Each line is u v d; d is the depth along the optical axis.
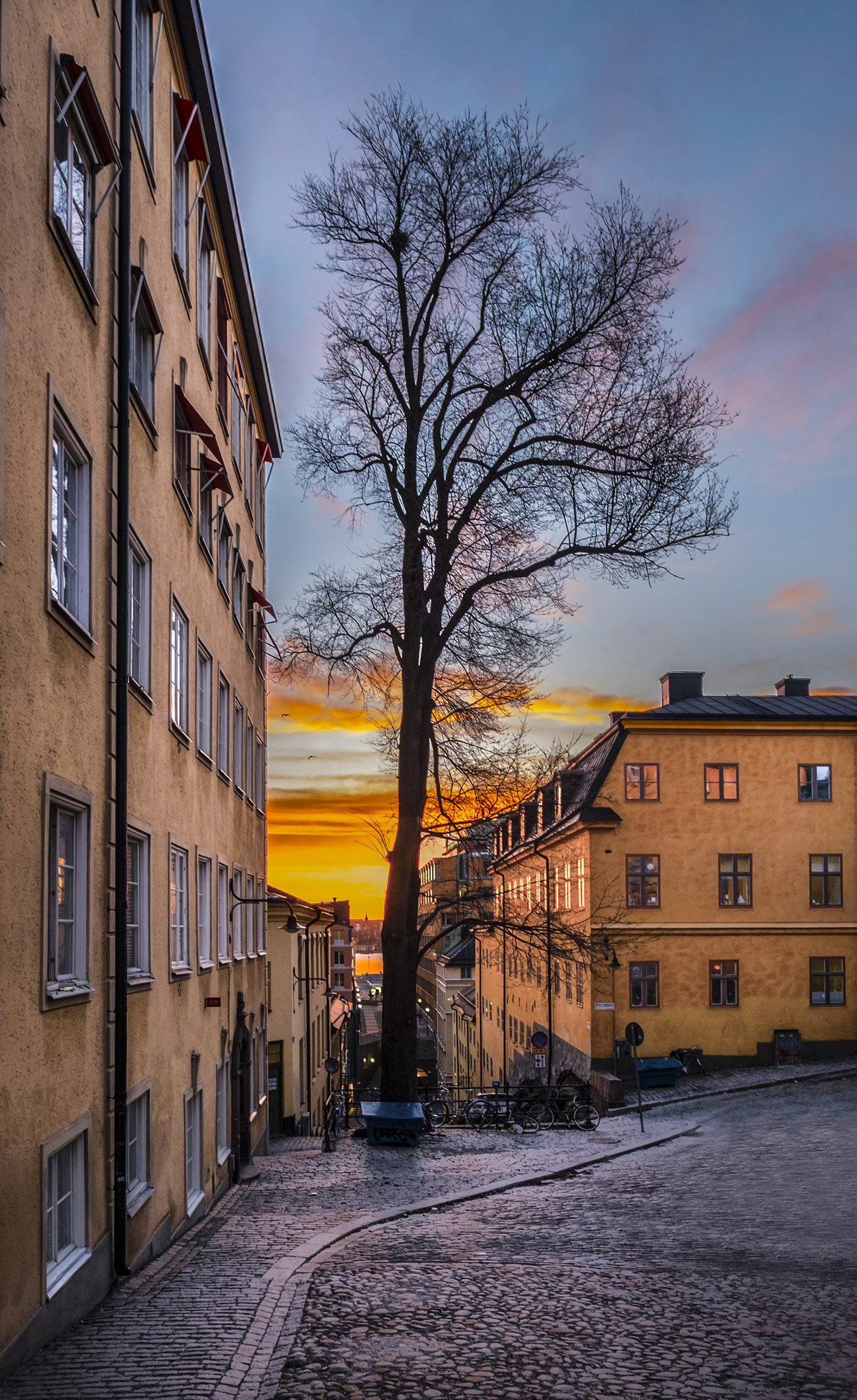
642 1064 33.72
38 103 8.18
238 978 21.42
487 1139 25.22
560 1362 7.36
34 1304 7.60
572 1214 14.42
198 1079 15.63
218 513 18.58
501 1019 55.12
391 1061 25.34
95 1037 9.71
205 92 16.33
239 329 23.62
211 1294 9.30
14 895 7.49
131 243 11.64
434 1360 7.32
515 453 27.16
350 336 27.25
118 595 10.84
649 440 25.58
